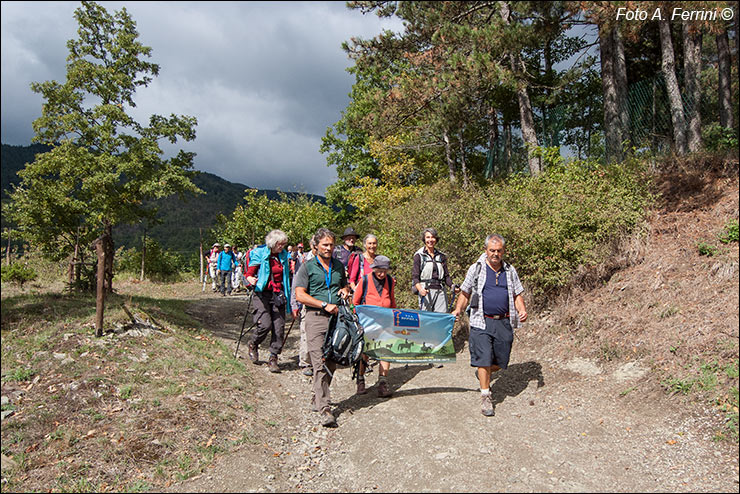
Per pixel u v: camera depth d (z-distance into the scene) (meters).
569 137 16.95
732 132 9.39
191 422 4.34
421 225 8.99
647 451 3.76
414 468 3.63
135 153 11.52
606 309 6.13
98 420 4.21
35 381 4.64
